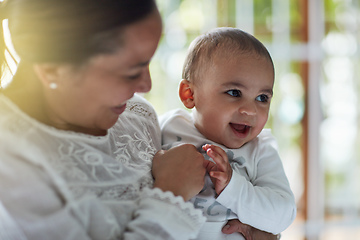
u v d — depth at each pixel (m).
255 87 1.14
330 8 3.43
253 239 1.13
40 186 0.76
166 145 1.24
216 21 3.34
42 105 0.87
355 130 3.48
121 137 1.01
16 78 0.88
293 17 3.39
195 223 0.88
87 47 0.78
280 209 1.11
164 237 0.84
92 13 0.77
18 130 0.81
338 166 3.47
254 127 1.17
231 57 1.15
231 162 1.19
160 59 3.29
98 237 0.82
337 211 3.45
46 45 0.78
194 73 1.23
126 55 0.80
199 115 1.23
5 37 1.00
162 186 0.91
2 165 0.76
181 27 3.33
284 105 3.40
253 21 3.39
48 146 0.82
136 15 0.79
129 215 0.87
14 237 0.74
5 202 0.74
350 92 3.48
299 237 3.24
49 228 0.75
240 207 1.07
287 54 3.38
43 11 0.78
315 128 3.38
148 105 1.22
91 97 0.83
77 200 0.79
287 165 3.41
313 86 3.38
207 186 1.12
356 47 3.47
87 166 0.85
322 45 3.40
